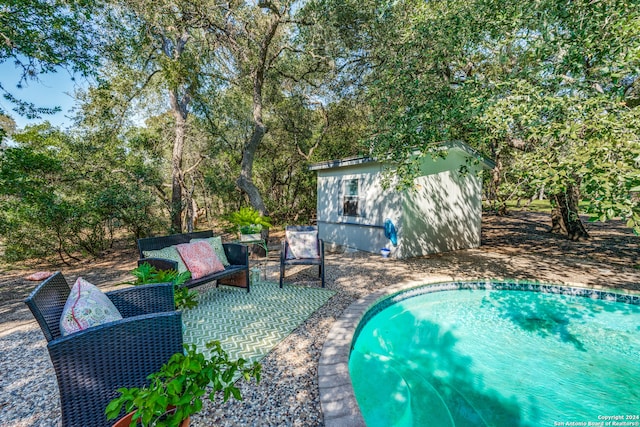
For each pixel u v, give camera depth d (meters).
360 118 12.24
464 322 4.26
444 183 7.55
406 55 5.03
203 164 12.41
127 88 8.70
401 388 2.82
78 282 2.07
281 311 3.83
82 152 8.32
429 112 4.48
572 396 2.75
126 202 8.23
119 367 1.69
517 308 4.68
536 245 8.23
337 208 8.60
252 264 6.57
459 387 2.85
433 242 7.39
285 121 12.55
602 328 4.04
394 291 4.52
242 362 1.66
